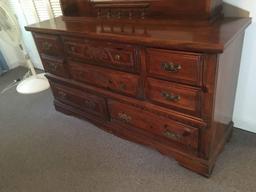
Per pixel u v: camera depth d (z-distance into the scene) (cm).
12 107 232
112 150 162
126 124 158
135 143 165
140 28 131
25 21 270
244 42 137
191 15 123
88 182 141
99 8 157
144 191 131
